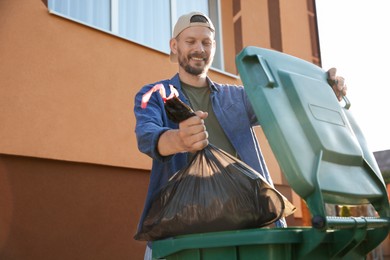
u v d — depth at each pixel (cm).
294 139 144
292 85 159
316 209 135
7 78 359
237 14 655
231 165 165
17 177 355
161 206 172
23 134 361
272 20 674
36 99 374
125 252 413
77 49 411
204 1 624
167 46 546
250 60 159
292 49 682
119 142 426
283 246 139
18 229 349
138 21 516
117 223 412
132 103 447
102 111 419
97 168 407
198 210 161
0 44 359
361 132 190
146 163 443
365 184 165
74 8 451
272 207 167
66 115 391
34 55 380
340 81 191
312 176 140
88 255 386
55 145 379
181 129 152
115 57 441
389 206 171
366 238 169
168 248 150
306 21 712
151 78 472
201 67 221
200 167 166
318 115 161
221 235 140
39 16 388
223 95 224
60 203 376
